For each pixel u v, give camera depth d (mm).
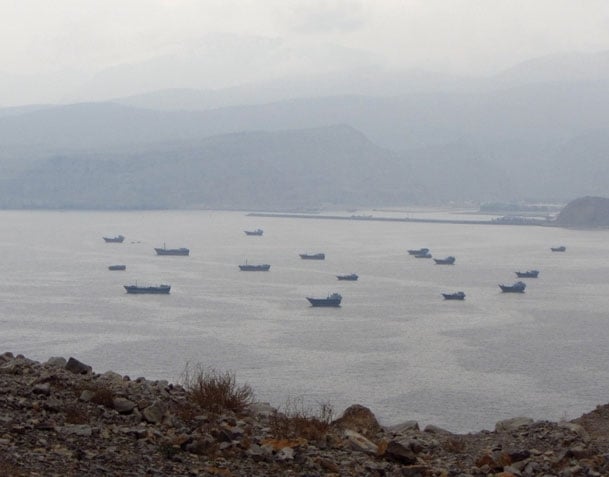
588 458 20062
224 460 16844
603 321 156875
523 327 148000
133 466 15352
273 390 92750
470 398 91625
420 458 19438
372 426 23188
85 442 16375
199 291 196125
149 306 168125
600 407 27125
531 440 22234
